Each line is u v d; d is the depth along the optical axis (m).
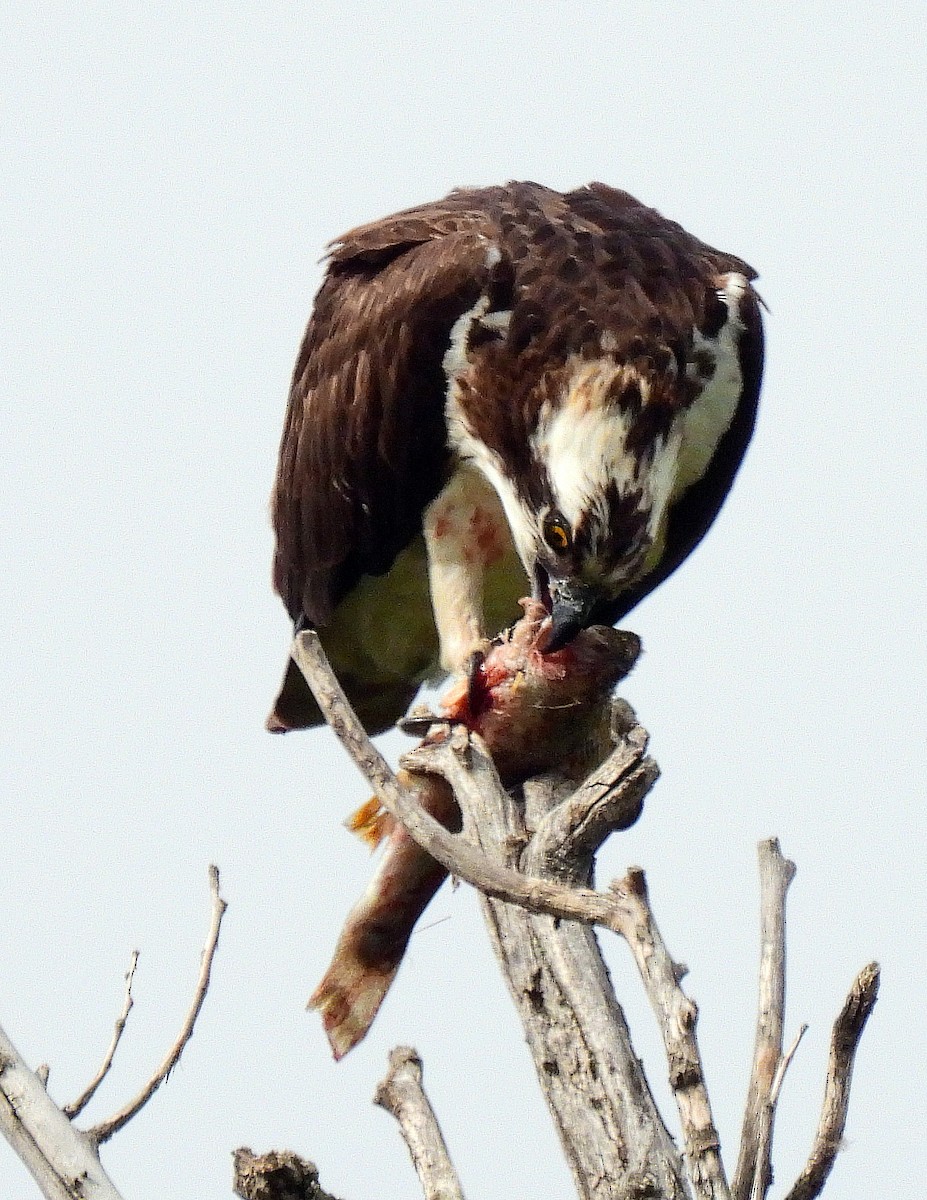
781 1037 7.58
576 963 7.72
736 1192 7.29
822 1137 6.81
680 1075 6.11
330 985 10.02
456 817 9.68
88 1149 6.85
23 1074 6.94
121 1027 7.50
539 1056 7.62
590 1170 7.34
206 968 7.89
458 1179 7.58
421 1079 7.93
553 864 8.00
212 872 8.18
